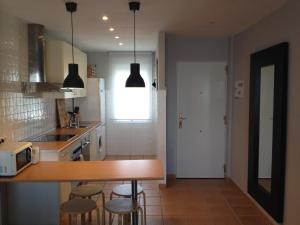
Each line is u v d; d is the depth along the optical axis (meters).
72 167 2.96
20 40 3.85
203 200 4.38
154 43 5.73
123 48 6.45
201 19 3.80
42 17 3.69
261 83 3.79
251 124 4.07
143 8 3.28
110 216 2.96
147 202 4.30
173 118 5.32
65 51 4.46
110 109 7.11
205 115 5.32
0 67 3.35
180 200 4.38
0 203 3.08
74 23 4.01
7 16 3.51
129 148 7.18
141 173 2.71
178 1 3.02
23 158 2.88
